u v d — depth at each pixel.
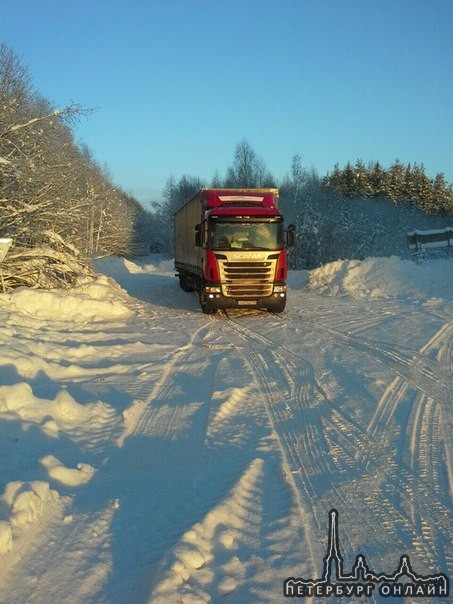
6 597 3.59
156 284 30.66
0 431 6.10
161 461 5.95
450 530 4.55
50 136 16.14
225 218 16.81
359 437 6.70
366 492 5.22
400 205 57.97
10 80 15.80
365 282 23.39
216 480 5.45
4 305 13.68
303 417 7.46
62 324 13.80
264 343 12.90
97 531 4.43
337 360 10.89
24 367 8.68
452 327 14.37
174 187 67.44
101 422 7.11
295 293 23.75
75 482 5.28
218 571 3.92
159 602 3.47
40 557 4.05
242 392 8.59
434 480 5.50
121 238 51.03
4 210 15.10
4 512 4.35
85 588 3.71
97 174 41.28
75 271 17.27
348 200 54.62
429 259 27.78
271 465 5.82
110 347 11.52
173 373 9.95
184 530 4.38
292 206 46.97
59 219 16.27
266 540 4.37
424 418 7.39
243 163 53.59
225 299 16.91
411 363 10.52
